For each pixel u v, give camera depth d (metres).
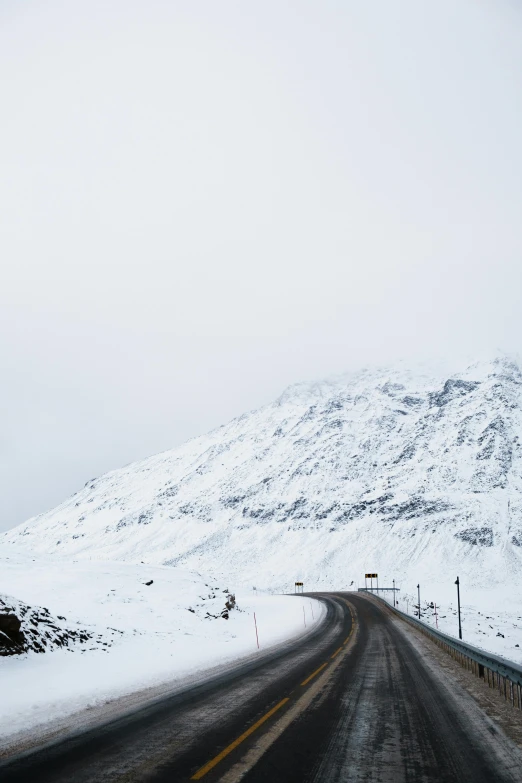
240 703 10.68
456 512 149.50
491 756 7.17
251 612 46.06
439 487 173.62
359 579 122.81
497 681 12.63
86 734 8.54
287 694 11.55
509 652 26.67
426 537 138.25
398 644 22.91
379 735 8.22
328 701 10.79
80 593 30.47
